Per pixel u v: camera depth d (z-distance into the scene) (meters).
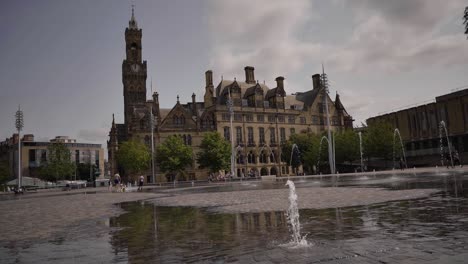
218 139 94.75
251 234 10.84
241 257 8.05
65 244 11.09
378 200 18.02
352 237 9.47
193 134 104.88
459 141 89.06
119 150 97.25
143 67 123.12
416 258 7.14
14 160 168.00
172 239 10.84
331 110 128.75
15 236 13.35
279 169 115.94
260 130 114.94
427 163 96.94
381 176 48.28
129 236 11.91
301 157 105.38
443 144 92.50
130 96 120.44
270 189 35.56
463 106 87.44
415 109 100.88
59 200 37.88
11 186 116.88
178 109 104.94
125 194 44.28
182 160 92.88
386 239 8.96
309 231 10.70
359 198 19.70
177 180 102.12
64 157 121.69
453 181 26.98
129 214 19.16
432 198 17.02
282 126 118.81
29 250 10.40
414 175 42.22
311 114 124.56
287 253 8.16
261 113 115.25
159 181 99.62
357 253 7.76
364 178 45.56
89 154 185.00
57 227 15.30
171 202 26.25
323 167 100.94
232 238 10.40
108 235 12.41
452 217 11.48
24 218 19.88
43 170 126.19
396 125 106.69
